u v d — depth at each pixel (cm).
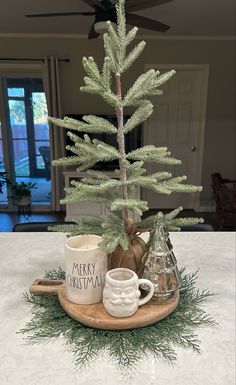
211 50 438
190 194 498
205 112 462
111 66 74
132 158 81
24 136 479
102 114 451
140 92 77
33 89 457
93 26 263
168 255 83
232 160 482
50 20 359
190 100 466
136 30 76
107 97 73
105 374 67
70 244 84
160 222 84
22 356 72
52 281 95
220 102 460
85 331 77
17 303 92
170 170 486
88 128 77
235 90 455
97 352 72
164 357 71
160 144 482
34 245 136
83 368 68
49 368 68
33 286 92
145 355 71
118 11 74
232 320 84
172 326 79
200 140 473
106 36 73
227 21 362
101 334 76
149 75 77
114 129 79
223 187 366
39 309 88
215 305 91
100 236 86
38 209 493
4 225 431
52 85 432
